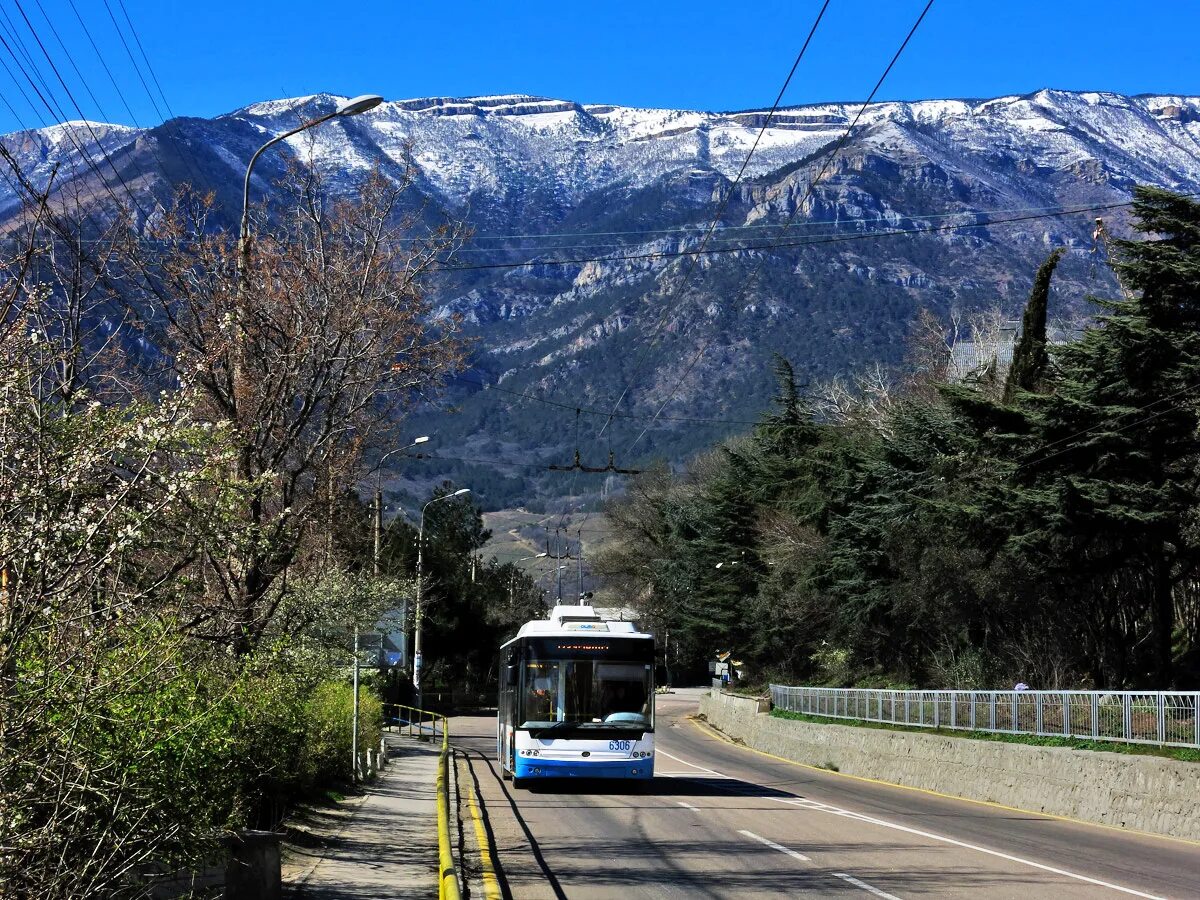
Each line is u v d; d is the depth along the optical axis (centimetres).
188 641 1013
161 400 920
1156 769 1972
